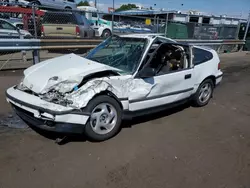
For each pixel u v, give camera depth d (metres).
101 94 3.53
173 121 4.66
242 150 3.72
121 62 4.19
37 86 3.51
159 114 4.97
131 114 3.99
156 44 4.43
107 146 3.55
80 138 3.73
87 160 3.18
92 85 3.40
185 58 4.93
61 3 20.20
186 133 4.17
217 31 15.90
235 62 12.59
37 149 3.36
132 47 4.35
